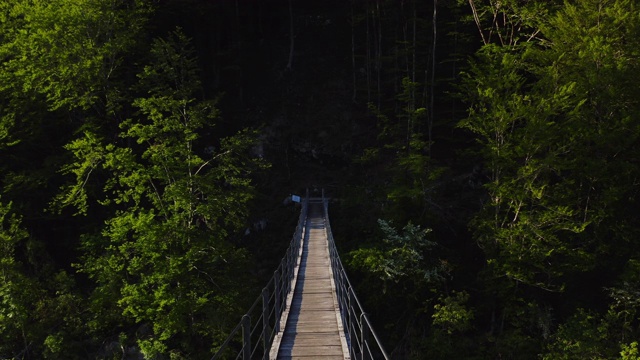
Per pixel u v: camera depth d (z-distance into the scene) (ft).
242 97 125.59
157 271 53.57
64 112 77.51
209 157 105.50
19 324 57.06
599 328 47.37
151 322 60.59
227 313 56.75
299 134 118.52
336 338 29.58
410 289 66.54
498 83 57.00
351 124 118.62
